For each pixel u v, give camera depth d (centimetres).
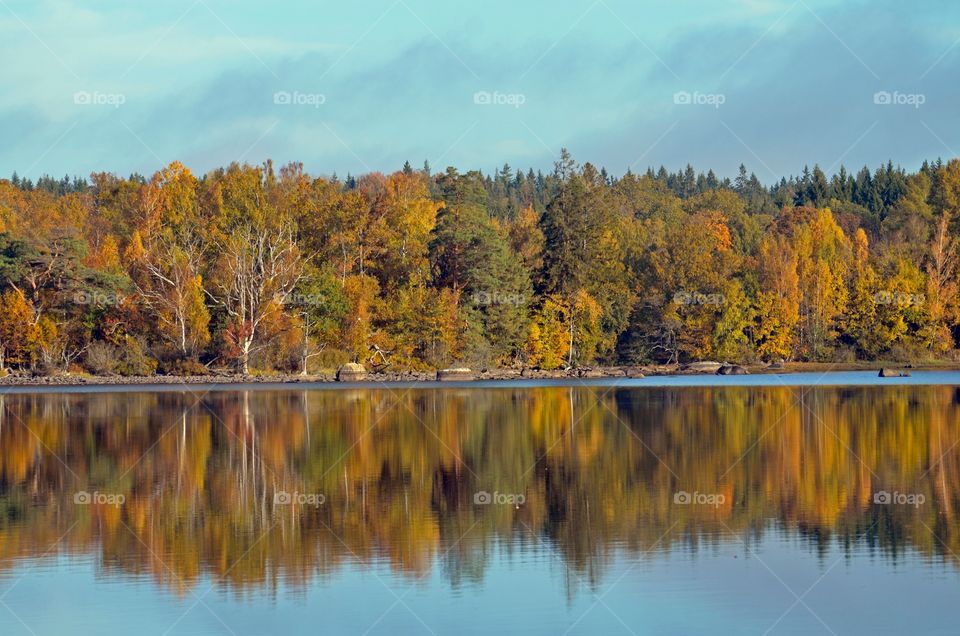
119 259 12862
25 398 9100
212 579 3103
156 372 11688
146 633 2669
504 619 2750
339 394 9481
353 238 13288
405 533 3625
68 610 2841
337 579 3100
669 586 3000
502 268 12812
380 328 12475
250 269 12150
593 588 2983
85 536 3612
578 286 13450
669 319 13312
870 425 6406
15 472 4903
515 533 3625
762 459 5072
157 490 4428
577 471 4794
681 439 5847
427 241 13575
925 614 2738
